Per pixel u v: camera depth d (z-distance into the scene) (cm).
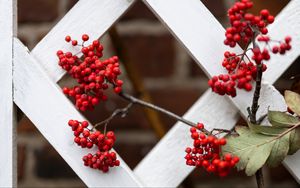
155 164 84
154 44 118
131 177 83
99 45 77
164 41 118
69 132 83
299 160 80
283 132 76
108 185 83
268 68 81
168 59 118
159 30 118
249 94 80
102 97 78
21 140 117
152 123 100
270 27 81
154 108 80
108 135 77
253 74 75
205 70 80
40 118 83
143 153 117
